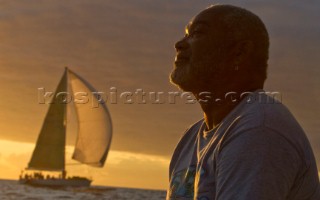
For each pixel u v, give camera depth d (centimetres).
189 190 244
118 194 7225
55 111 5984
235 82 241
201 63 242
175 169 262
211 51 241
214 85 243
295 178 216
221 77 241
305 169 215
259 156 204
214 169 224
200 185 228
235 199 202
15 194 5678
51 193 5991
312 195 224
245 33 239
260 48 241
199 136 255
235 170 206
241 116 220
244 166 205
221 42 240
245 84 241
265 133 208
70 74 5691
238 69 240
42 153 6009
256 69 241
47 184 5991
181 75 248
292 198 220
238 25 239
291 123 216
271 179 202
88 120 5831
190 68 245
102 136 5822
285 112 220
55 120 6000
